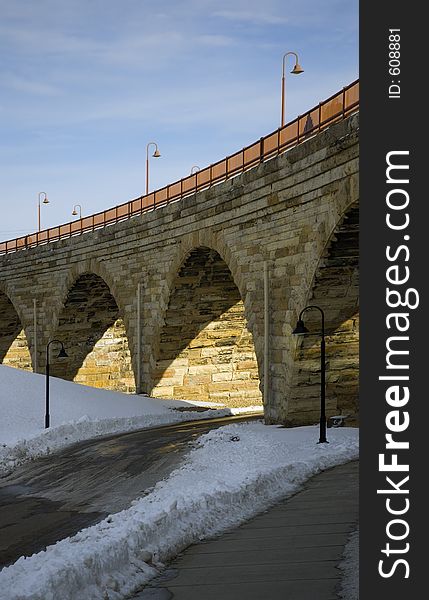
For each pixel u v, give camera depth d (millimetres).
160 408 54719
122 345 73500
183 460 32625
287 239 37156
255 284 40688
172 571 16078
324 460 28078
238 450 31953
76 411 50531
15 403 50688
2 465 38906
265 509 21516
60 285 70438
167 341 56562
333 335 37062
